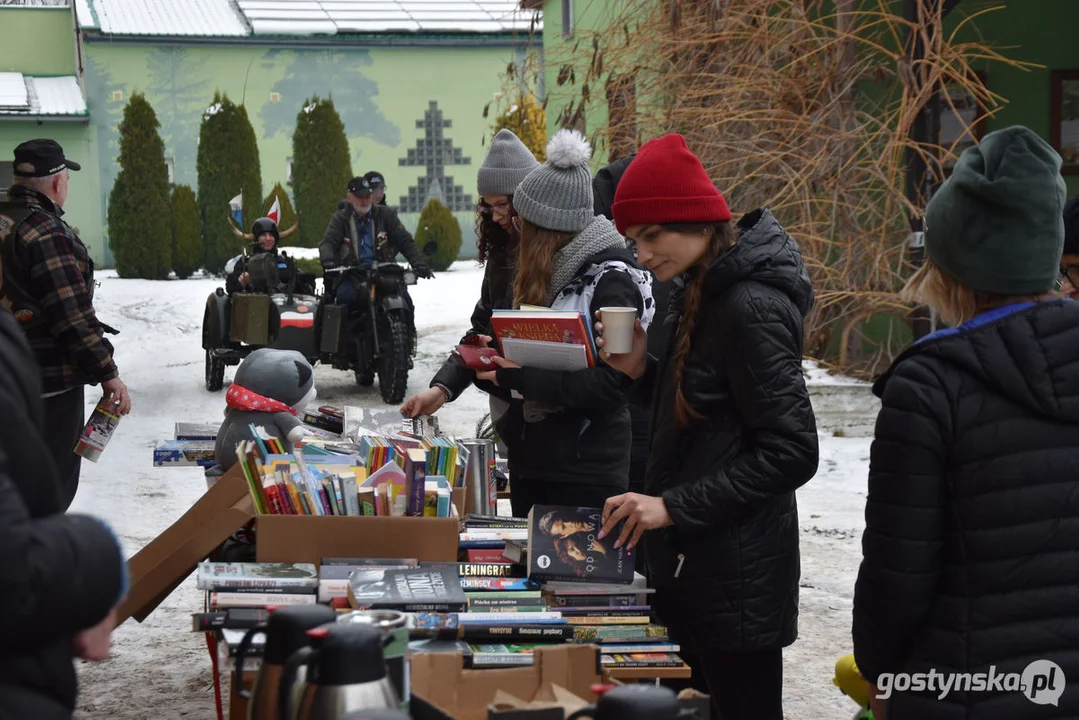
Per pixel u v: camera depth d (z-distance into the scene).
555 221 3.37
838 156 9.52
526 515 3.66
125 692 4.23
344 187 26.34
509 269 4.02
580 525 2.73
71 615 1.53
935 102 9.18
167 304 17.41
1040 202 2.06
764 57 9.88
